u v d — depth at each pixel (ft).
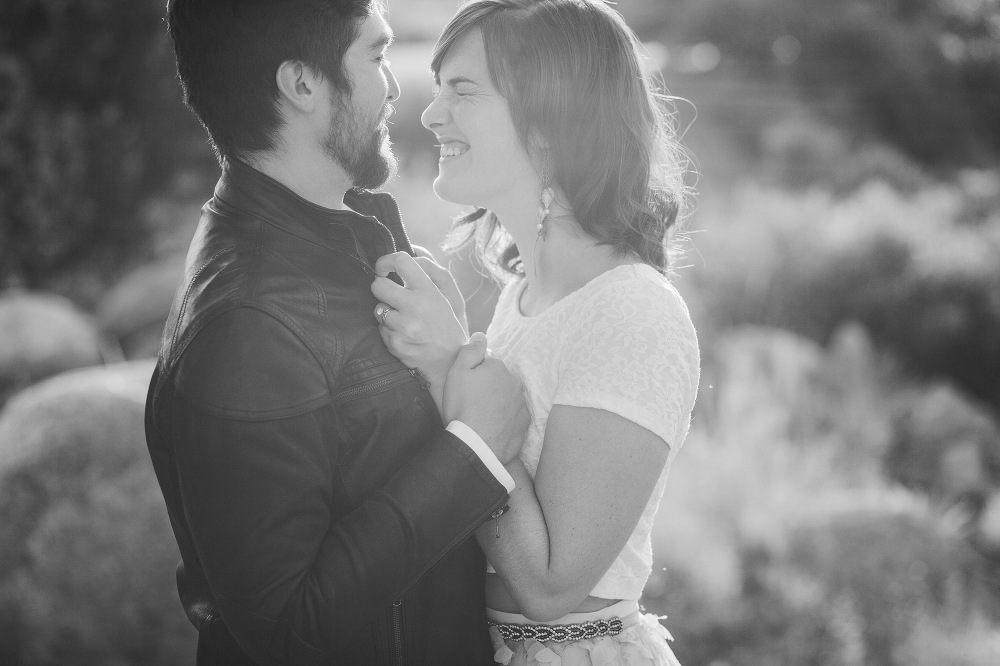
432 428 4.91
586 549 4.86
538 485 5.02
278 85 4.63
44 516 12.67
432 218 24.35
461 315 5.49
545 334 5.33
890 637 14.38
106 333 24.84
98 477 12.89
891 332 28.07
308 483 4.40
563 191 5.45
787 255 29.01
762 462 18.78
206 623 4.99
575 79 5.29
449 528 4.58
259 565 4.30
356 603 4.39
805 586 14.73
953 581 15.48
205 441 4.35
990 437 23.66
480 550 5.37
